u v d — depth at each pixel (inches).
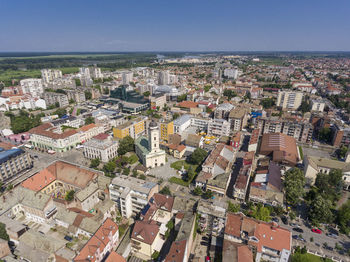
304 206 5103.3
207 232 4330.7
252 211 4687.5
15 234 3956.7
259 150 7500.0
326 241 4168.3
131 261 3730.3
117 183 4918.8
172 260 3289.9
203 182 5570.9
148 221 4079.7
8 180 6038.4
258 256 3607.3
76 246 3882.9
